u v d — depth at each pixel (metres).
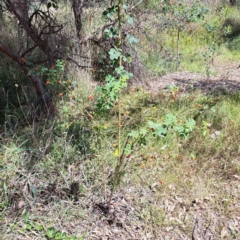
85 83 4.66
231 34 8.72
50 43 4.41
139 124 3.84
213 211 2.84
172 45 7.54
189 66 6.69
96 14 5.36
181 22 6.86
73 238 2.43
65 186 2.86
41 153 3.11
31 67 4.20
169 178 3.12
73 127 3.69
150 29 6.33
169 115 2.30
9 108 4.10
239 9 10.70
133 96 4.83
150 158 3.23
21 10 3.90
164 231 2.64
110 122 3.96
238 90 5.26
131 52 5.30
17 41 5.13
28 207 2.63
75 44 4.91
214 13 9.17
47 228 2.49
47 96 4.18
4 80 4.69
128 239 2.54
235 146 3.60
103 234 2.55
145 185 3.05
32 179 2.87
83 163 3.16
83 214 2.67
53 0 4.16
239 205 2.91
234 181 3.18
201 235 2.62
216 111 4.27
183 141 3.64
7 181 2.78
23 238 2.39
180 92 5.17
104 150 3.34
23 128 3.62
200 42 8.04
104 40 5.02
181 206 2.88
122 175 3.06
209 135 3.74
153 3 6.02
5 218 2.51
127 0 4.98
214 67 6.82
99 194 2.89
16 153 3.03
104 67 5.17
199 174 3.21
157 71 6.17
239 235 2.62
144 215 2.74
